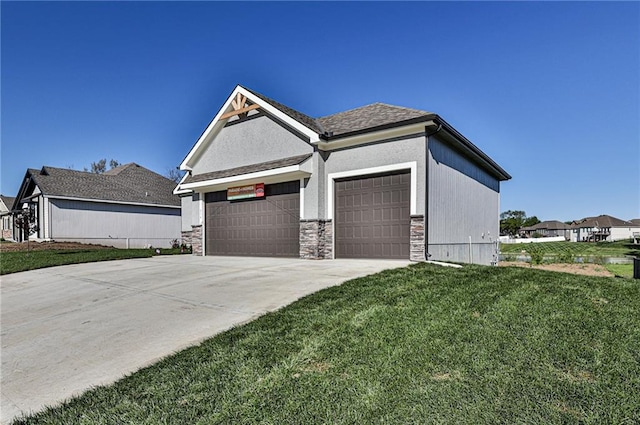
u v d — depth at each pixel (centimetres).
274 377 304
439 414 240
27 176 2306
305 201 1145
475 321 421
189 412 258
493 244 1709
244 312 509
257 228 1307
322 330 406
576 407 246
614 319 430
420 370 304
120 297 646
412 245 968
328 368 317
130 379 320
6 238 2789
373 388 278
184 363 341
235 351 362
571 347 347
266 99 1264
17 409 288
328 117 1395
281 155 1219
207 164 1490
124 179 2748
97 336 449
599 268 1394
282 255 1230
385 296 534
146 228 2602
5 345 436
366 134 1030
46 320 533
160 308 556
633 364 313
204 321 480
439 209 1066
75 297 671
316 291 600
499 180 1881
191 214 1622
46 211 2109
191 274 860
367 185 1070
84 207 2270
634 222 6838
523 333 383
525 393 264
